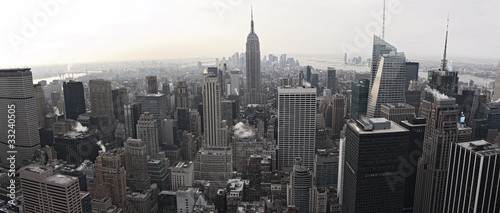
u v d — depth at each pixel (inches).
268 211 4493.1
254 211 4284.0
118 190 4434.1
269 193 4992.6
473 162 2625.5
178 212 4419.3
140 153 5098.4
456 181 2871.6
